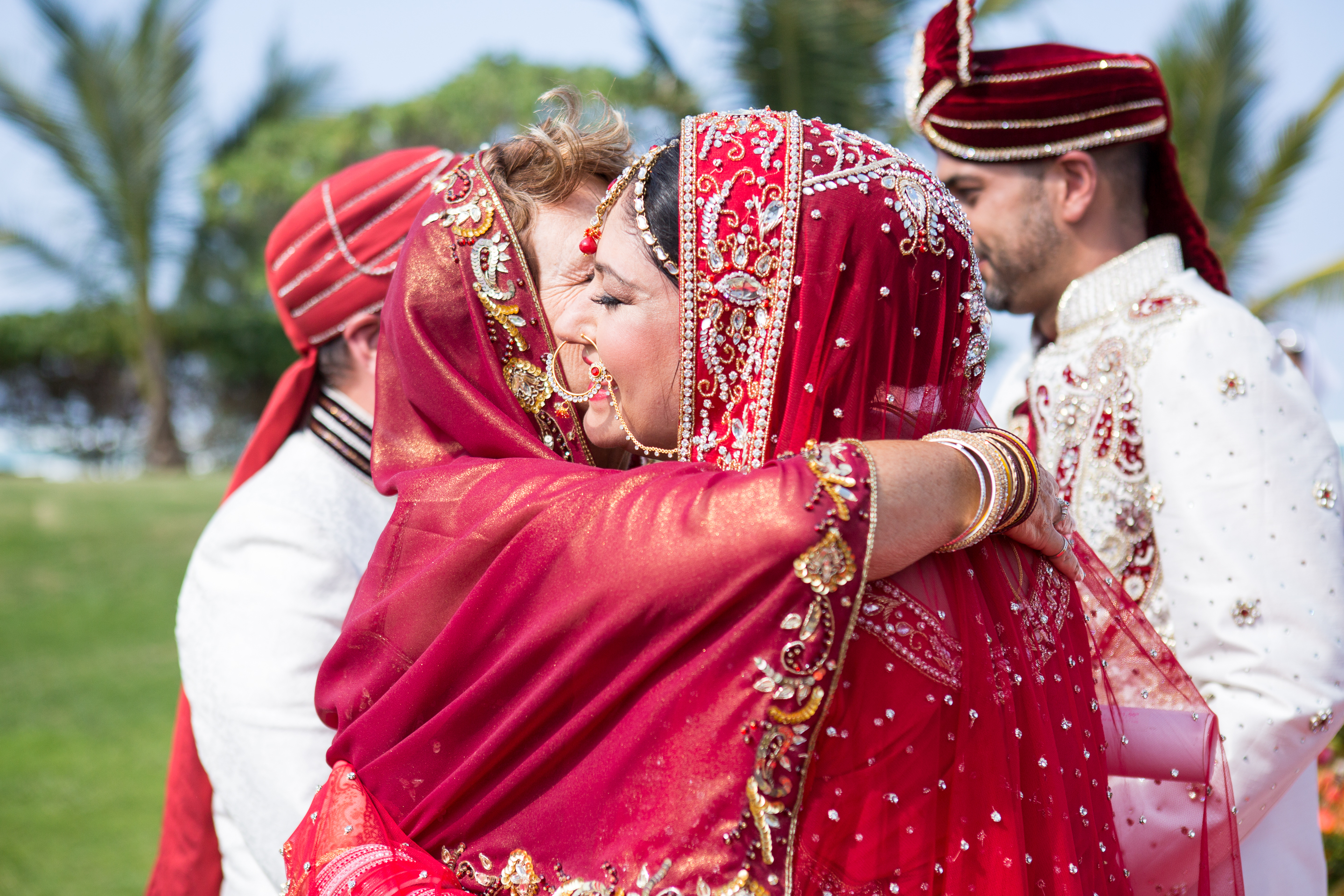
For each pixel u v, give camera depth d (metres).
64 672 6.65
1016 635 1.20
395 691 1.18
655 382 1.28
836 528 1.06
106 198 15.27
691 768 1.06
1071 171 1.99
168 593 8.44
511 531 1.16
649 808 1.07
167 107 15.25
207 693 1.68
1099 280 1.98
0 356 17.41
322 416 1.89
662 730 1.08
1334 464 1.70
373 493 1.83
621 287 1.27
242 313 17.44
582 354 1.38
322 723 1.61
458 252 1.41
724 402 1.27
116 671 6.71
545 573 1.13
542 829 1.12
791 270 1.21
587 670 1.10
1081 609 1.37
